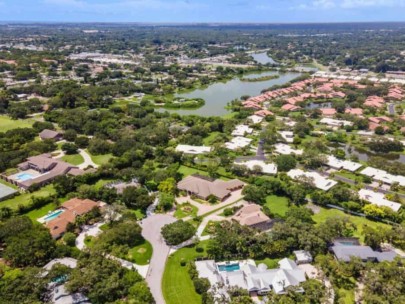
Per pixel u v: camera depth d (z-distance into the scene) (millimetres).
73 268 88062
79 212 114812
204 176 147250
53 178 143250
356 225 113312
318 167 157125
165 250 100688
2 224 106000
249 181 142500
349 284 87250
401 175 146375
